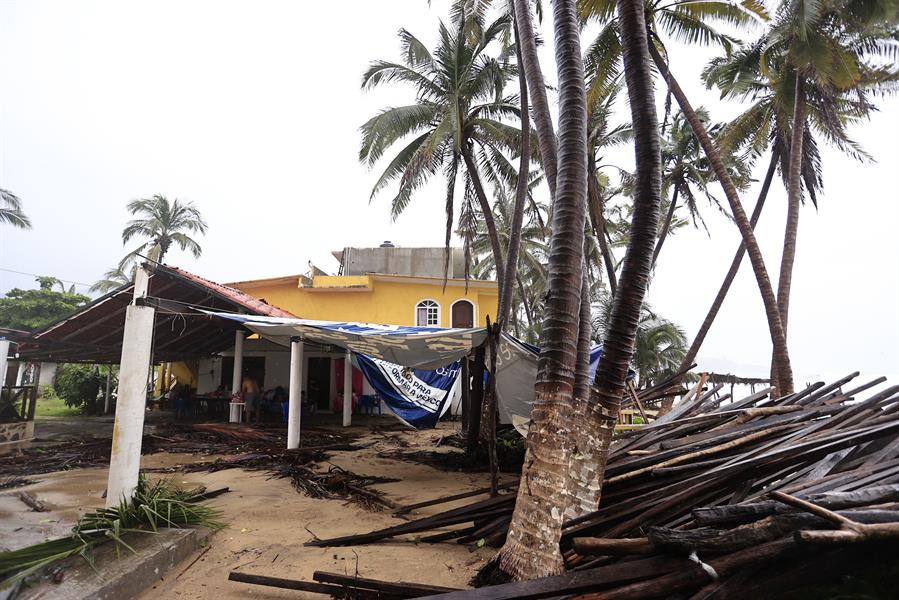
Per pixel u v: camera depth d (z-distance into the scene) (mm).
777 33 11219
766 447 3973
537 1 10023
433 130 14102
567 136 4254
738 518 2750
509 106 14227
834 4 10984
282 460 9734
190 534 4691
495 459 6559
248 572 4180
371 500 6648
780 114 14000
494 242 14648
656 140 3979
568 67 4359
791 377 12031
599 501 4062
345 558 4477
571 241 4059
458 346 8852
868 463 3385
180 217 32125
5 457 9500
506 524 4750
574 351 3947
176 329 14680
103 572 3678
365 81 14875
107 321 12586
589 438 3855
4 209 26078
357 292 21797
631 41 4125
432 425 12266
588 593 2836
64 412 20391
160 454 10445
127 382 5445
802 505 2406
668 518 3631
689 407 6609
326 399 20875
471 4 11234
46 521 5543
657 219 3959
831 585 2635
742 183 18656
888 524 2240
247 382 15898
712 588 2525
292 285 21797
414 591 3422
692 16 11852
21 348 12750
